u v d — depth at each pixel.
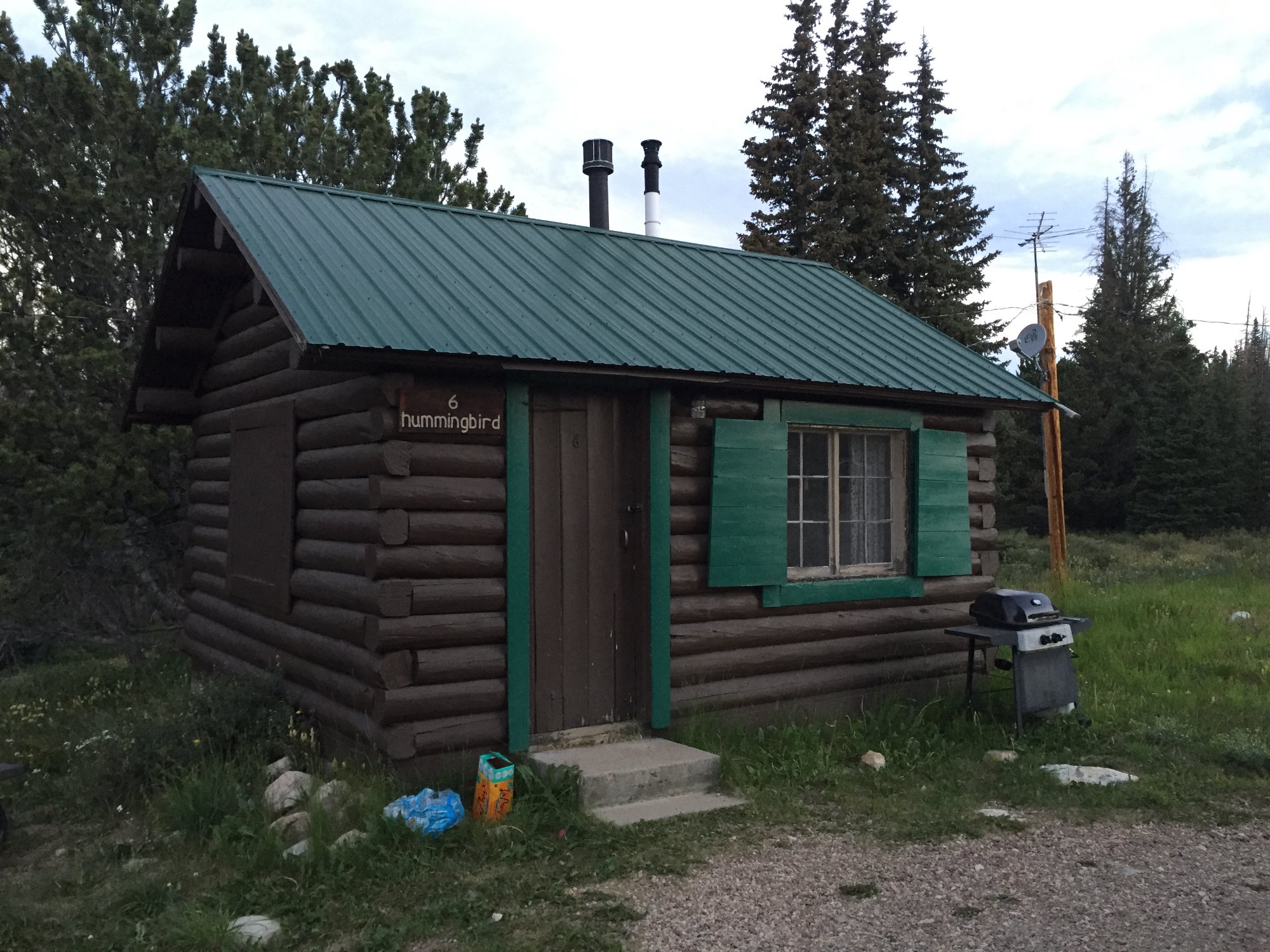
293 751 6.72
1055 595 14.02
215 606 9.05
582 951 4.23
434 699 6.11
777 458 7.65
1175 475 29.62
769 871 5.09
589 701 6.88
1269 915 4.52
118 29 11.53
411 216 8.38
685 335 7.52
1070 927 4.42
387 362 5.72
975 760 7.13
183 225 7.98
